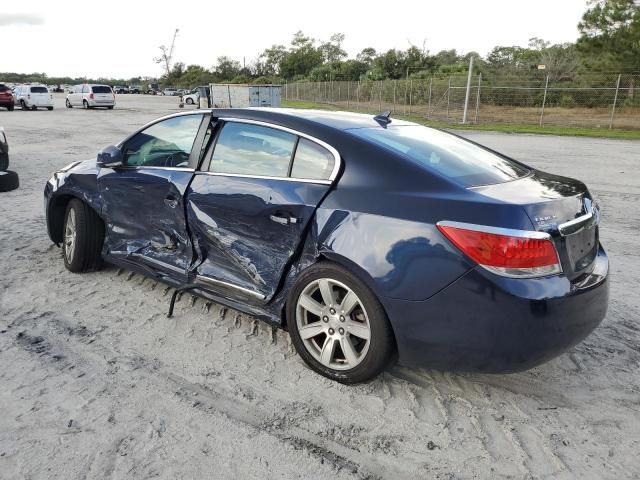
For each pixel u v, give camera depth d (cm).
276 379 318
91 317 392
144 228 410
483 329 259
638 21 2917
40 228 625
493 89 3222
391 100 3991
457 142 371
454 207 266
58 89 8919
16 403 287
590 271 295
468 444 266
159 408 287
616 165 1278
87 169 458
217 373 323
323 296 305
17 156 1270
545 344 258
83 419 276
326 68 6769
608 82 2930
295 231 312
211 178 361
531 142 1847
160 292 438
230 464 247
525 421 285
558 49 4244
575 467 252
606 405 302
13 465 241
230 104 3531
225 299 360
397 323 277
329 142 316
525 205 262
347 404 295
